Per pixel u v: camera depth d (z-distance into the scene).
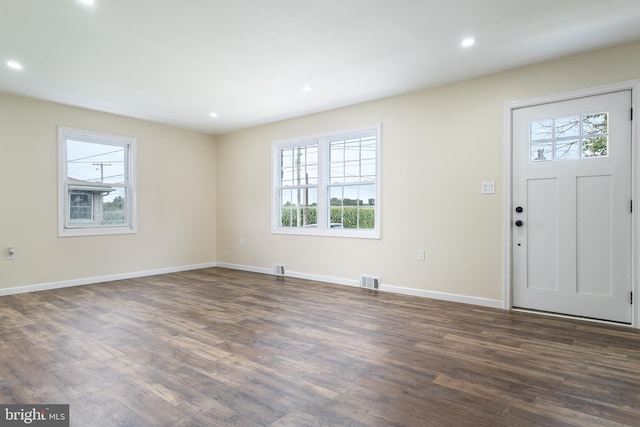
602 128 3.21
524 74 3.56
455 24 2.74
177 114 5.21
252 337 2.87
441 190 4.07
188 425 1.69
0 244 4.23
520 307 3.63
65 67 3.49
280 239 5.65
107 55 3.23
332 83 3.97
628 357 2.46
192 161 6.23
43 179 4.55
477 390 2.03
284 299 4.11
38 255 4.52
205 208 6.43
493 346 2.67
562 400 1.92
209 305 3.84
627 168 3.11
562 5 2.49
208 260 6.49
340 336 2.89
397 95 4.38
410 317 3.40
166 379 2.15
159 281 5.16
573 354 2.52
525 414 1.79
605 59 3.17
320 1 2.42
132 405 1.86
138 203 5.48
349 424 1.71
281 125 5.61
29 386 2.06
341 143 5.05
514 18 2.66
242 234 6.19
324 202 5.16
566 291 3.40
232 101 4.60
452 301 3.99
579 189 3.32
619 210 3.15
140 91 4.20
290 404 1.88
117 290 4.57
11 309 3.66
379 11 2.55
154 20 2.64
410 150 4.30
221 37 2.92
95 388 2.04
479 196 3.83
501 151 3.70
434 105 4.12
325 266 5.11
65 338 2.83
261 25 2.73
